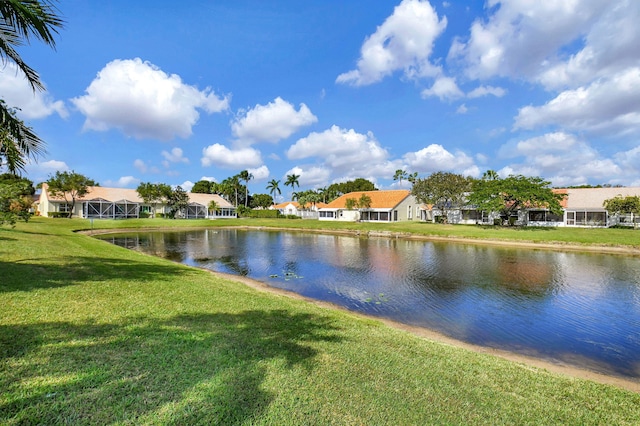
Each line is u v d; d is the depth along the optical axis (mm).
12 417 3051
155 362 4418
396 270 17547
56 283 8383
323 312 8484
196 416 3305
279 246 28047
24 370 3918
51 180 48406
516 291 13250
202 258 21094
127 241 30000
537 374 5547
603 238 29250
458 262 20234
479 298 12234
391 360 5340
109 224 42969
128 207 57656
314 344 5727
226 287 10617
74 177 49594
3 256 11492
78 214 52781
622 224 38250
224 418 3322
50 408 3232
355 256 22484
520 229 37750
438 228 40156
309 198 85812
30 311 6047
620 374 6812
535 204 40125
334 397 3947
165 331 5629
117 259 14289
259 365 4605
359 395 4059
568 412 4172
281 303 8953
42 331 5152
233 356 4820
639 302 11805
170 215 62219
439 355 5949
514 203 41594
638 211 35188
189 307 7410
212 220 57719
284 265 18875
